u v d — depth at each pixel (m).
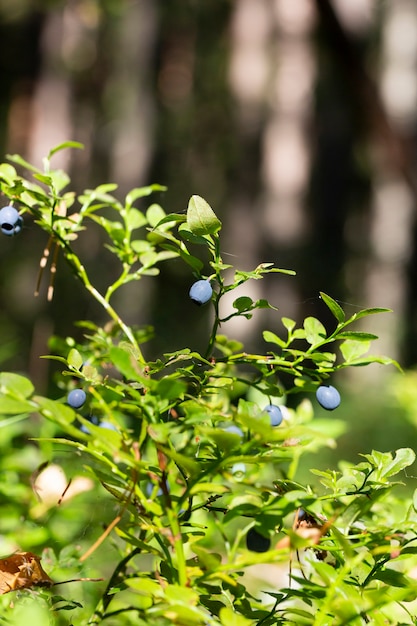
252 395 0.89
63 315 4.25
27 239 5.19
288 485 0.78
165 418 0.79
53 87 6.62
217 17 8.18
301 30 4.97
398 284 6.37
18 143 7.45
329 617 0.76
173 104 7.87
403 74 5.64
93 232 5.16
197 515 0.88
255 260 4.70
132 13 6.95
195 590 0.75
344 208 6.55
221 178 7.47
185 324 5.17
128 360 0.72
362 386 3.09
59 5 6.68
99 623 0.78
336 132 6.23
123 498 0.76
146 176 6.17
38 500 0.89
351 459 2.43
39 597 0.81
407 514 0.77
